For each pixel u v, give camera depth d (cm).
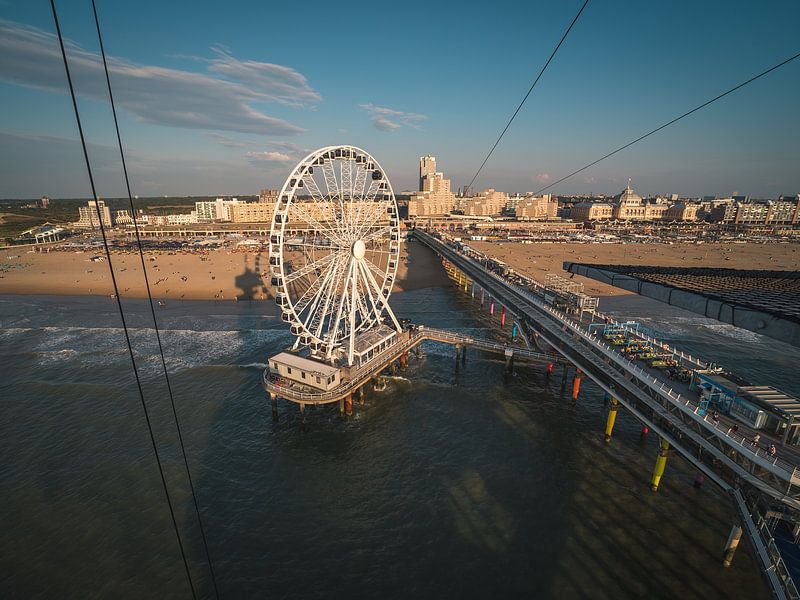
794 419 3419
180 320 9662
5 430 5312
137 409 5816
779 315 1731
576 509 4116
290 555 3631
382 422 5588
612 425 5147
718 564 3556
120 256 17325
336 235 5878
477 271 11594
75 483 4438
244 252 18288
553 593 3294
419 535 3828
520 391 6419
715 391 4081
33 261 16275
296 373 5578
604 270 3341
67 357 7462
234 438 5228
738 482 3344
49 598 3247
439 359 7606
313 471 4650
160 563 3534
